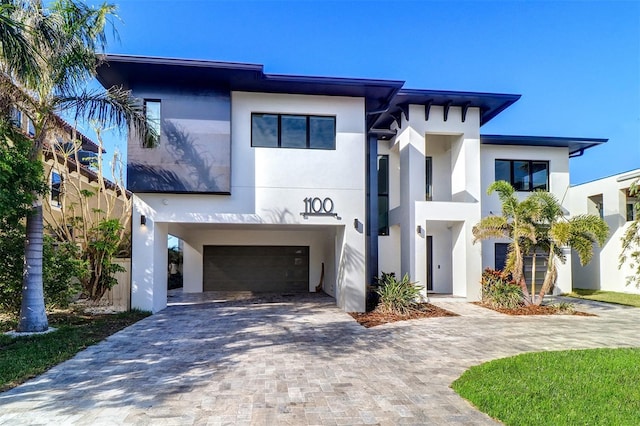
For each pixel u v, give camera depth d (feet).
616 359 22.18
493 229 42.42
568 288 56.24
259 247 62.03
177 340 27.63
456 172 51.52
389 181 55.62
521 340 27.96
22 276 30.66
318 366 21.66
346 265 40.81
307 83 38.50
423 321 35.09
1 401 16.46
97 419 14.75
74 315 36.70
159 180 37.60
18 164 25.86
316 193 40.52
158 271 40.42
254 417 15.01
